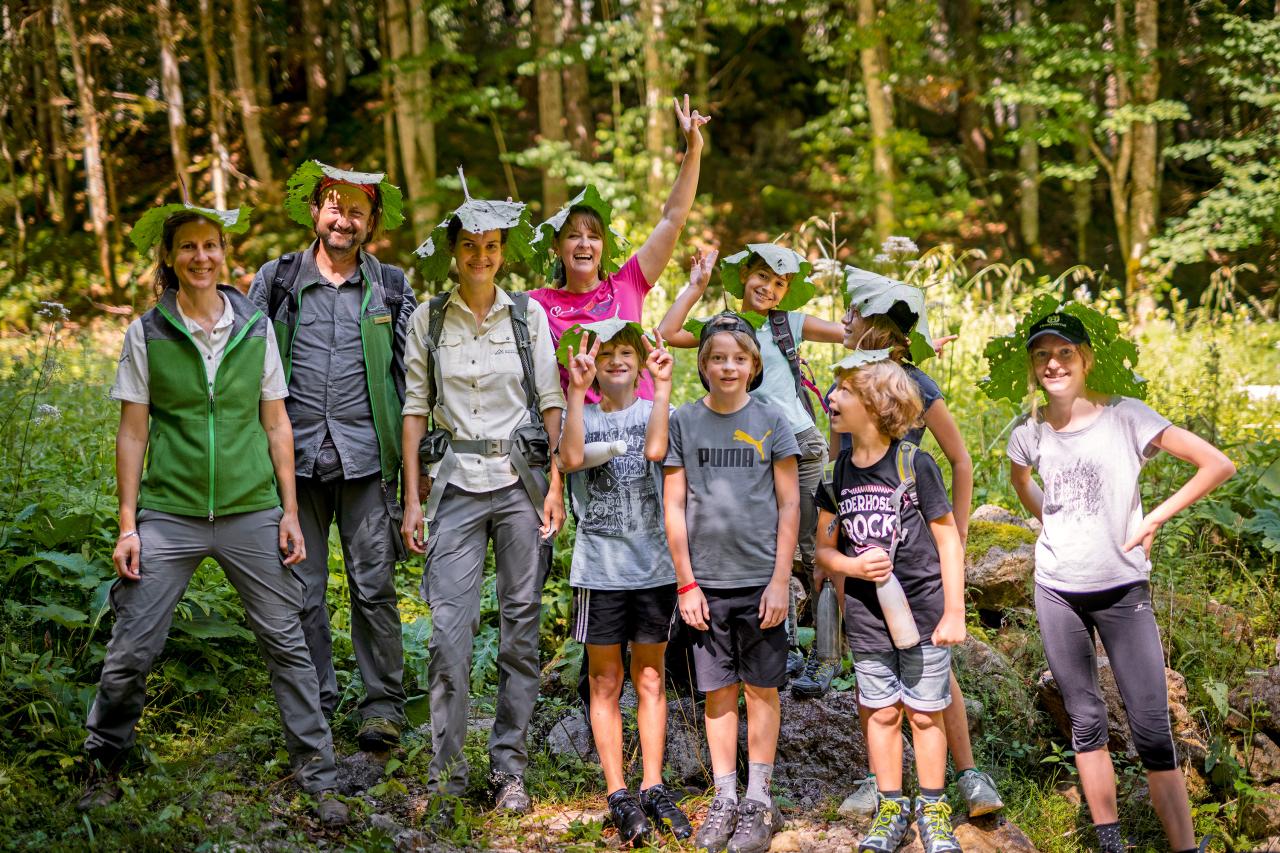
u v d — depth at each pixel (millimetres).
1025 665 4398
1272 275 17797
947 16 23484
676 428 3684
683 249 15195
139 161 22891
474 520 3756
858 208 17359
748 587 3605
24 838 3240
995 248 20469
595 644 3693
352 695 4367
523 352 3816
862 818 3682
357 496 3973
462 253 3732
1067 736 4102
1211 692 3990
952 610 3402
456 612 3719
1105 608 3389
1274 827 3547
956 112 23359
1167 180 21828
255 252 18734
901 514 3480
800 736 4020
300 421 3918
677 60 16594
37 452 5832
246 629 4480
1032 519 5238
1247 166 15391
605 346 3803
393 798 3766
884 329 3850
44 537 4504
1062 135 16094
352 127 23062
